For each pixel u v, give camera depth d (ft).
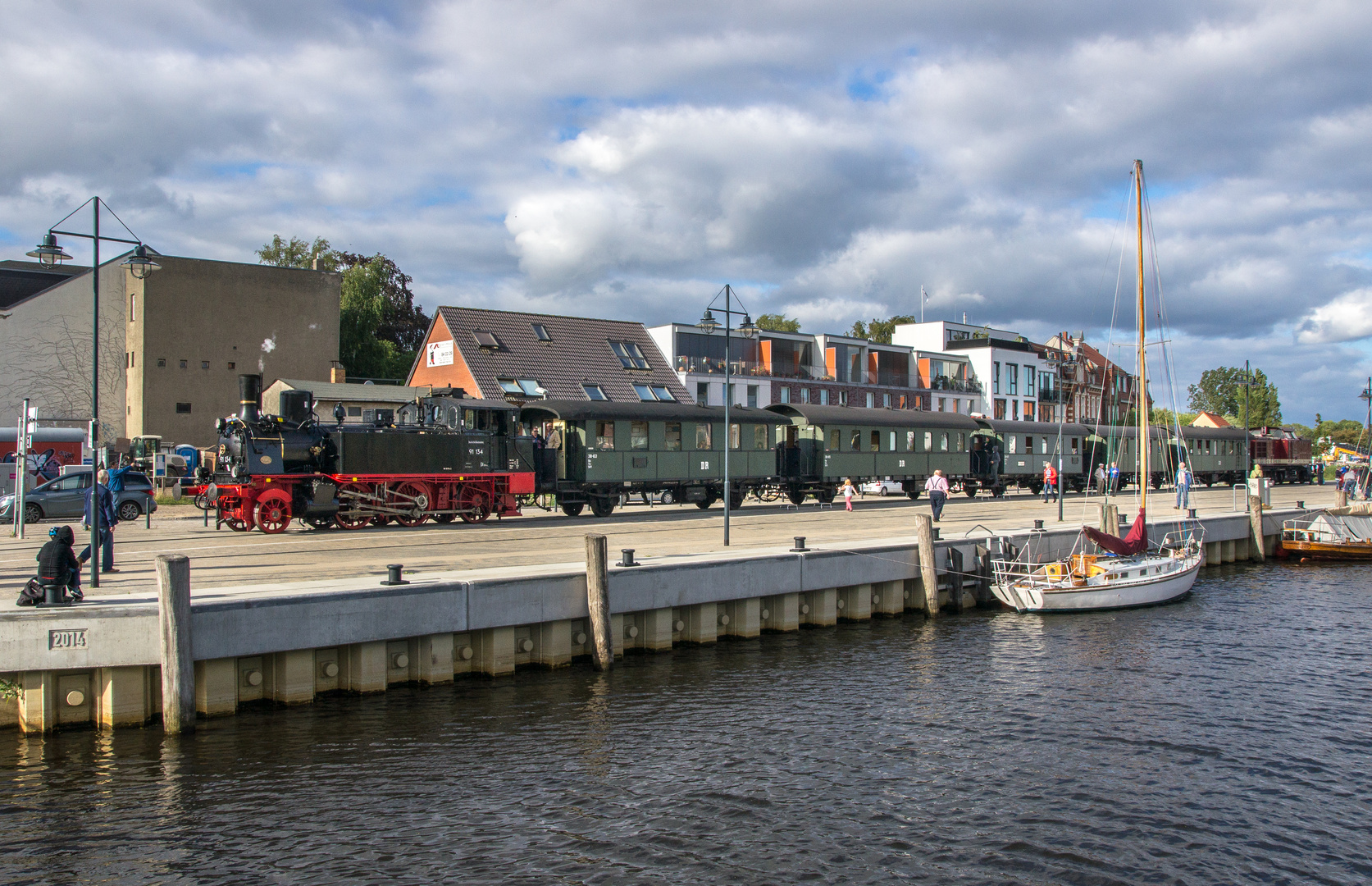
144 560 58.70
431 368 162.91
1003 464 150.30
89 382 161.99
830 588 64.49
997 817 35.37
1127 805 36.83
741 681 51.60
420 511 85.92
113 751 37.93
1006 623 69.21
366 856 30.78
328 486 80.23
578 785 36.94
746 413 119.14
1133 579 75.61
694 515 104.17
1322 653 62.08
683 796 36.32
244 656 42.32
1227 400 379.96
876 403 226.58
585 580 51.44
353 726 41.86
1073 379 286.66
